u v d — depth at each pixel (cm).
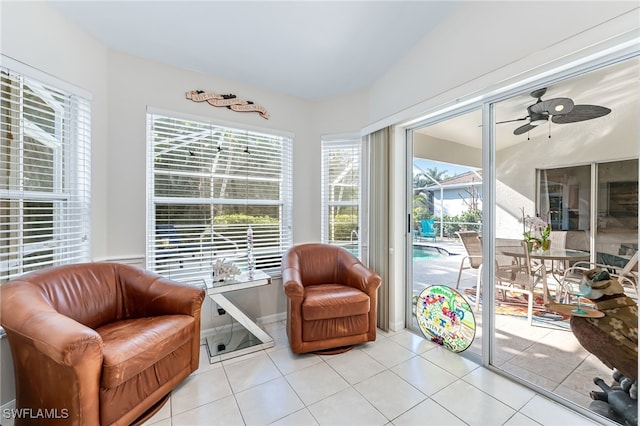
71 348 118
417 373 194
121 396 138
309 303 211
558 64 150
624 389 144
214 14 186
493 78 176
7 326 132
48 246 185
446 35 205
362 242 296
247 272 257
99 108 209
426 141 250
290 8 183
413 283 267
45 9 175
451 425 147
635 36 125
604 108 147
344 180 310
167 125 241
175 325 171
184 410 159
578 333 161
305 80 274
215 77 262
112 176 216
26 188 173
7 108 163
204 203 257
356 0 180
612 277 147
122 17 187
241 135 276
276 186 298
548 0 151
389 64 253
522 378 183
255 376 191
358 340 226
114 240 217
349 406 162
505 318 192
